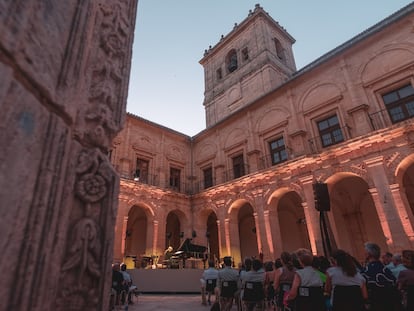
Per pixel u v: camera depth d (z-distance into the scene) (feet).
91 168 6.53
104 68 7.61
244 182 68.74
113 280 30.22
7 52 4.34
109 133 7.35
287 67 101.55
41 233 4.85
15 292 4.25
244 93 94.73
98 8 8.04
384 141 47.70
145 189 73.05
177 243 90.68
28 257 4.52
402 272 14.52
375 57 55.77
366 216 64.03
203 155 89.86
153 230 71.82
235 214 72.69
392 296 13.99
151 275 54.03
